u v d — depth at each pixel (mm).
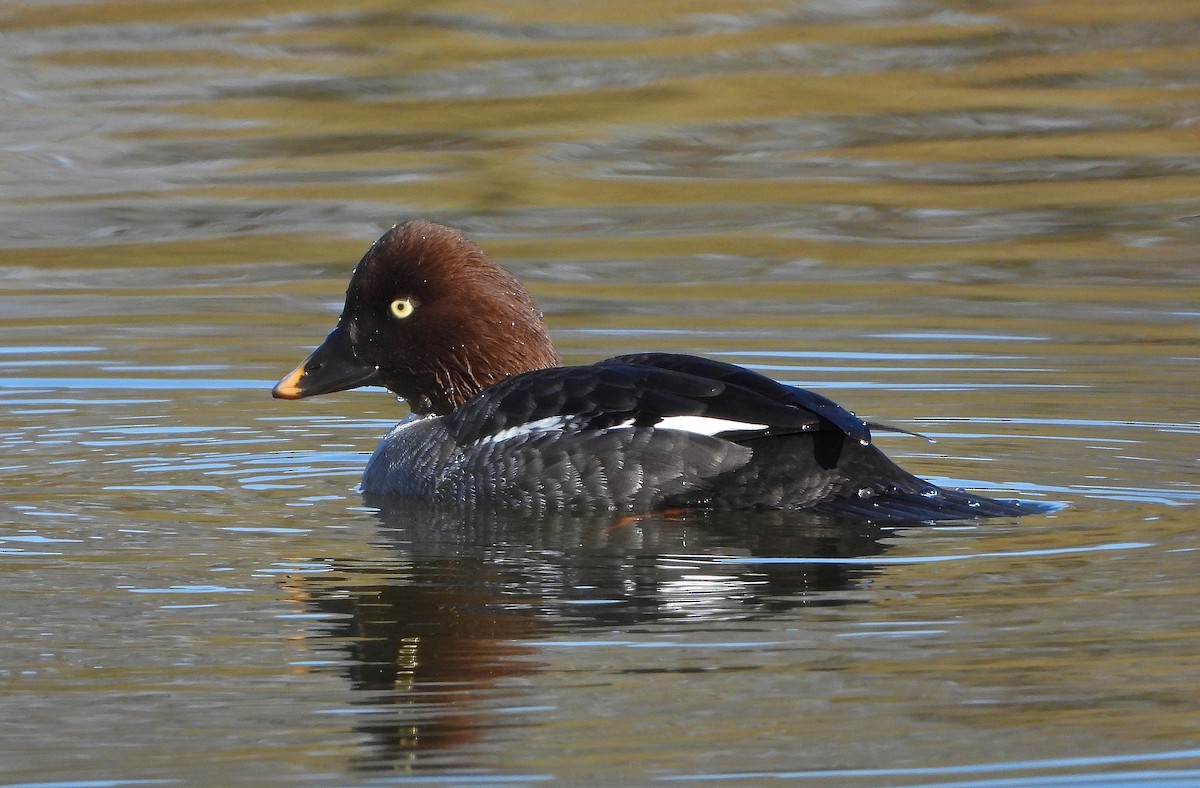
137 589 8805
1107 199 19594
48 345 15219
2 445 12109
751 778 6535
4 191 20109
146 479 11289
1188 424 12312
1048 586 8578
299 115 22281
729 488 10117
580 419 10445
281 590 8781
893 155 21141
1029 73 23375
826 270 17594
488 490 10531
